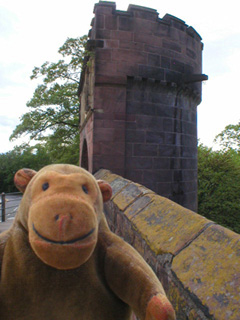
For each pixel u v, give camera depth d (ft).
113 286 2.85
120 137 21.29
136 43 21.49
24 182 3.14
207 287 3.93
